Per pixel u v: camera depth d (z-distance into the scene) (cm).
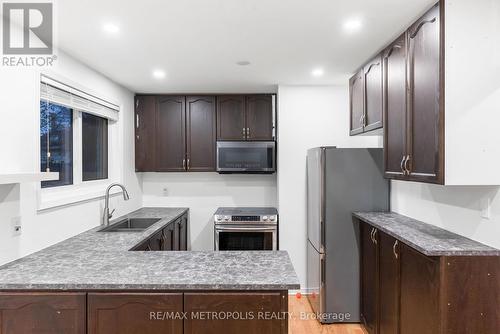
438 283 163
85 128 288
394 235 202
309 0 163
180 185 401
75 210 245
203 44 221
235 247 345
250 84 335
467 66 158
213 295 151
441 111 160
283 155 346
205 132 373
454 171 160
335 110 344
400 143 203
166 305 151
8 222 178
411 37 189
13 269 167
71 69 242
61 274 160
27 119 193
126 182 347
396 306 210
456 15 158
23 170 190
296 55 245
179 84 331
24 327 150
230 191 400
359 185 287
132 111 366
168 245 303
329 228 286
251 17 181
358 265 287
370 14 178
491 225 166
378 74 238
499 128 159
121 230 272
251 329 151
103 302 150
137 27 192
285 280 152
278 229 348
